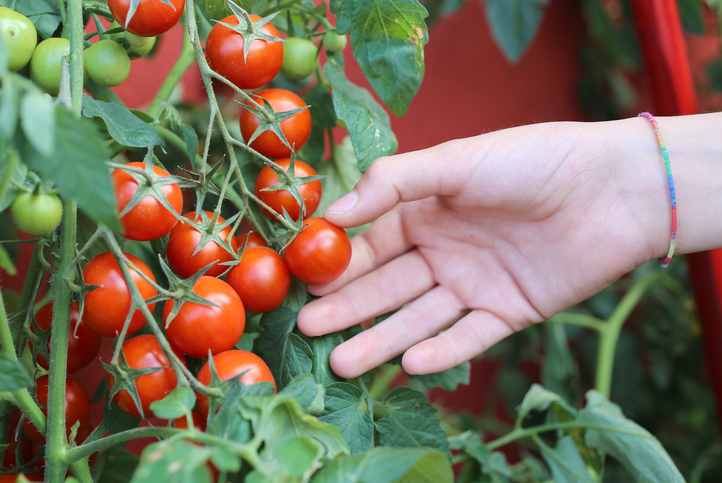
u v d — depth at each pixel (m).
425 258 0.46
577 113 0.84
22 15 0.34
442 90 0.71
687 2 0.66
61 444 0.32
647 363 0.82
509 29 0.63
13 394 0.32
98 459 0.39
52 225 0.31
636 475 0.43
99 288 0.32
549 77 0.81
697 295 0.53
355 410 0.38
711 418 0.74
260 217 0.39
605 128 0.43
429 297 0.45
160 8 0.34
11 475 0.35
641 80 0.89
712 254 0.52
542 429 0.46
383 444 0.39
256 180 0.40
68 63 0.32
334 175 0.44
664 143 0.43
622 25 0.86
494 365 0.76
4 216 0.43
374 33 0.38
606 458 0.70
